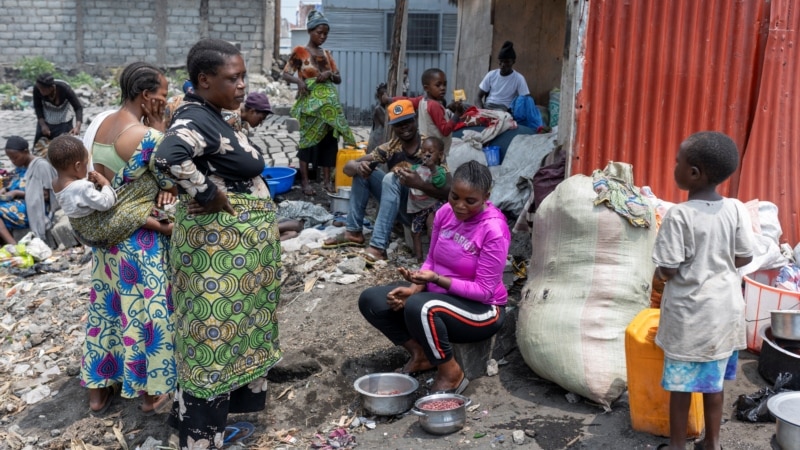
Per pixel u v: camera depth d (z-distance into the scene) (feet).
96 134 13.06
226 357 11.73
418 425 12.66
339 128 24.35
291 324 15.93
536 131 22.29
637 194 13.42
